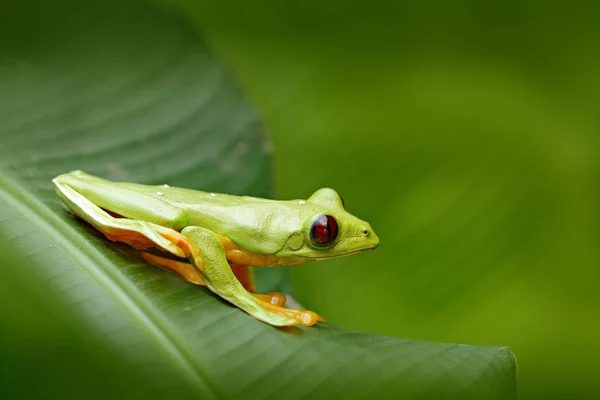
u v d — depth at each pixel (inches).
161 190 14.3
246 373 13.0
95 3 17.1
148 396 12.7
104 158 15.4
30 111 15.7
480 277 16.0
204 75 16.9
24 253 13.4
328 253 14.2
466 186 16.5
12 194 14.0
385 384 13.1
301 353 13.2
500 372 13.3
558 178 16.6
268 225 14.1
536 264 16.1
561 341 15.9
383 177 16.8
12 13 16.6
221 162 16.0
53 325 12.9
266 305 13.6
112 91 16.3
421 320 15.8
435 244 16.2
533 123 17.1
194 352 13.0
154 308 13.2
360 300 15.8
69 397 12.7
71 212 14.0
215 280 13.5
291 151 17.1
